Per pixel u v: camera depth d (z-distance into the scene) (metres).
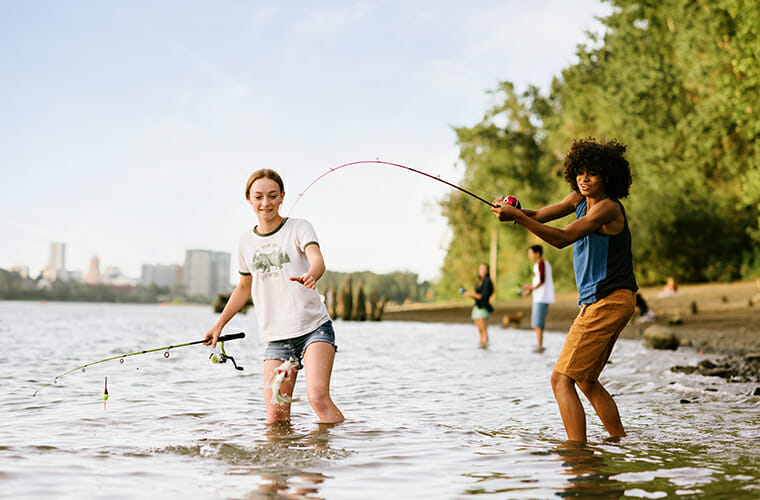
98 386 6.42
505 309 32.94
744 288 25.92
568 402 3.91
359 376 7.53
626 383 6.57
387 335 16.88
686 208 33.44
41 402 5.39
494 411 5.07
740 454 3.52
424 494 2.78
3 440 3.85
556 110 49.16
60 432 4.11
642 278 37.09
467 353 10.92
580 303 4.02
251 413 4.88
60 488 2.83
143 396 5.77
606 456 3.49
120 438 3.93
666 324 16.47
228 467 3.23
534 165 49.41
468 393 6.10
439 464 3.31
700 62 27.77
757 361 8.31
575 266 4.06
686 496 2.72
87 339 14.40
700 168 33.12
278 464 3.29
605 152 3.93
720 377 6.91
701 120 29.19
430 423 4.49
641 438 3.97
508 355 10.50
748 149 28.69
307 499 2.69
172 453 3.53
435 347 12.38
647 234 34.09
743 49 21.66
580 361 3.89
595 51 44.53
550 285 11.84
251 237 4.47
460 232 54.66
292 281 4.31
